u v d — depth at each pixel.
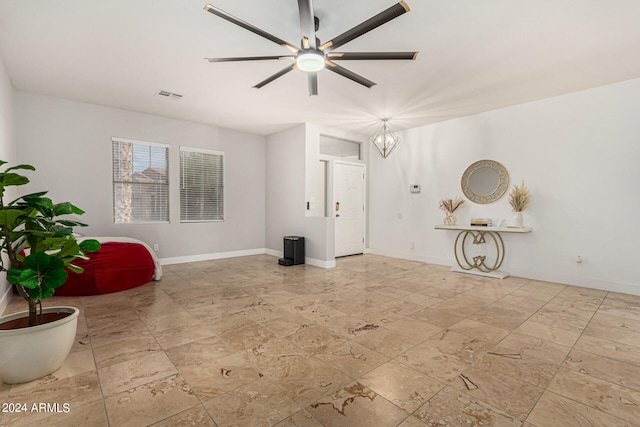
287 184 6.19
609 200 3.92
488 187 4.98
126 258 3.90
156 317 2.93
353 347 2.32
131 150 5.07
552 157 4.35
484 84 3.86
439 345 2.36
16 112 4.12
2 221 1.75
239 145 6.38
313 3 2.31
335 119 5.46
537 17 2.48
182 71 3.52
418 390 1.78
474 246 5.14
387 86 3.93
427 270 5.14
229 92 4.16
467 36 2.77
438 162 5.65
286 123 5.77
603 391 1.78
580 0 2.26
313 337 2.49
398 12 2.07
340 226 6.43
